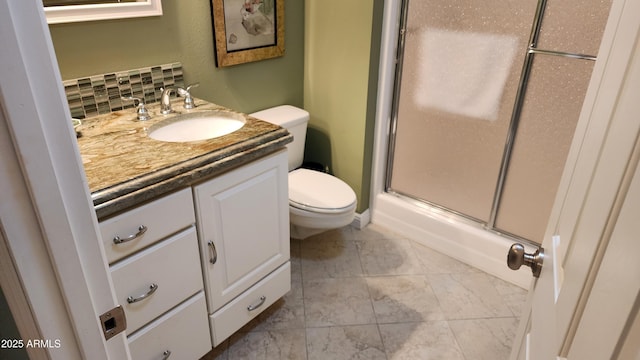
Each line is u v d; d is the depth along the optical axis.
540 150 1.85
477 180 2.11
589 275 0.49
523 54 1.75
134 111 1.67
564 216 0.73
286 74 2.35
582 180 0.64
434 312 1.91
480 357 1.69
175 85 1.86
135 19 1.64
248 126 1.53
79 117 1.59
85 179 0.51
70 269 0.52
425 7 1.98
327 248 2.35
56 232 0.49
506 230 2.11
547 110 1.77
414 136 2.26
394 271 2.17
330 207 1.95
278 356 1.67
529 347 0.80
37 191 0.46
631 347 0.35
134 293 1.20
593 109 0.66
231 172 1.38
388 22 2.05
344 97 2.28
